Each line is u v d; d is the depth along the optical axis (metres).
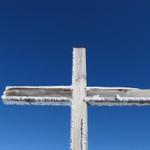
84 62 4.11
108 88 4.05
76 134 3.85
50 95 4.02
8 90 4.04
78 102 3.98
